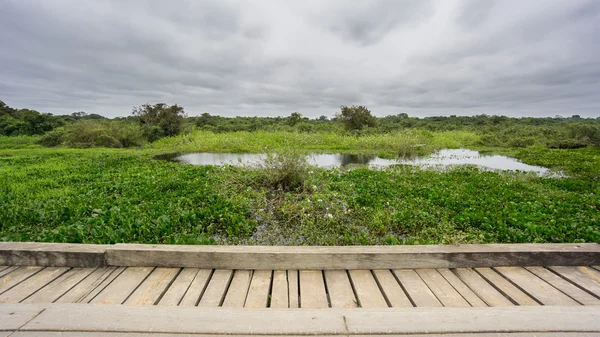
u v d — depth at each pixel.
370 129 25.33
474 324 1.48
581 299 2.01
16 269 2.35
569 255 2.38
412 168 9.63
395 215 4.46
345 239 3.83
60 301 1.97
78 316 1.49
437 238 3.79
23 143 20.11
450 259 2.38
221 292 2.07
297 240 3.90
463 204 5.12
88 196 5.63
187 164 10.72
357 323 1.49
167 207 4.84
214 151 15.95
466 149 18.06
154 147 18.70
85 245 2.46
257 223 4.41
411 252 2.35
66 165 9.72
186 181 6.99
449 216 4.62
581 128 19.84
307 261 2.33
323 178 7.36
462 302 2.00
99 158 11.84
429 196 5.67
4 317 1.48
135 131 20.30
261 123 35.94
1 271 2.31
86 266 2.37
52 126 25.20
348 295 2.06
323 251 2.33
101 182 6.92
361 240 3.73
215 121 35.34
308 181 6.50
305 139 19.27
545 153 14.26
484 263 2.39
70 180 7.21
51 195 5.65
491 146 20.70
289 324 1.47
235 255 2.32
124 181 6.99
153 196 5.59
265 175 6.65
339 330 1.44
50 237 3.51
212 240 3.59
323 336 1.42
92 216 4.39
